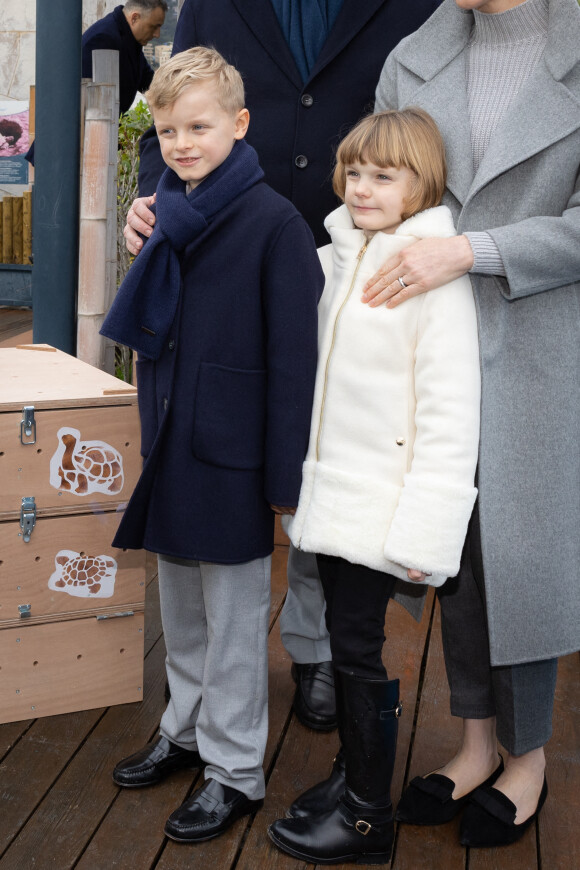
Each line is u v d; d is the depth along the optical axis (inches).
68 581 84.4
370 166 64.4
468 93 68.3
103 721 86.7
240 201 66.0
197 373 66.2
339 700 68.1
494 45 67.5
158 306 67.1
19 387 83.9
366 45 82.9
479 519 64.2
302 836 68.2
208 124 63.8
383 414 64.2
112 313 67.4
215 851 69.5
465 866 69.4
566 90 62.9
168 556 73.8
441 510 60.8
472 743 75.4
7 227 300.8
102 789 76.2
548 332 64.7
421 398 62.4
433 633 107.7
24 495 80.6
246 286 65.2
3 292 303.1
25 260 303.0
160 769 77.0
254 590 70.9
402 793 76.5
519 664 69.1
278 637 104.0
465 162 66.4
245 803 72.6
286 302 64.4
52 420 80.0
